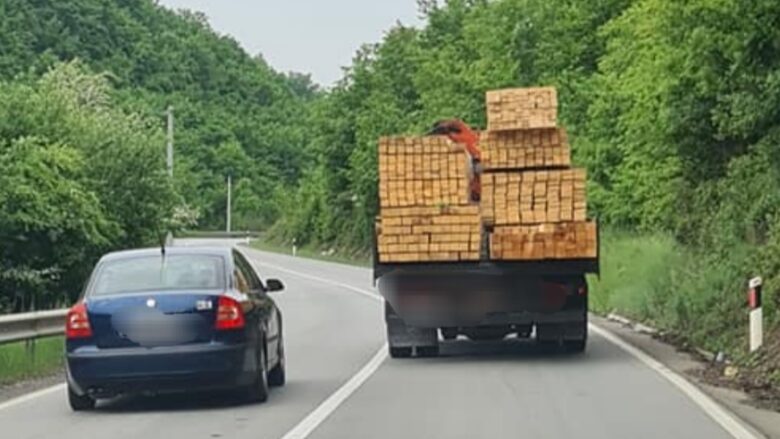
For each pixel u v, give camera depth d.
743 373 18.08
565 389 16.33
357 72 85.56
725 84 24.98
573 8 48.41
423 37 78.44
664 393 15.87
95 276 14.97
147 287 14.72
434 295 19.98
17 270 33.25
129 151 37.91
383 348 23.05
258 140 120.50
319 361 20.59
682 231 32.78
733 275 24.56
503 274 19.83
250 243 107.12
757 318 19.20
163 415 14.39
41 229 33.50
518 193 20.08
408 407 14.70
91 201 34.78
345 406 14.87
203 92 118.25
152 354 14.11
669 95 30.28
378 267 20.11
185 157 111.12
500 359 20.33
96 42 93.56
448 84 60.00
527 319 19.91
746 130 24.67
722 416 13.84
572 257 19.75
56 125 36.97
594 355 20.84
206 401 15.57
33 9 84.25
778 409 14.46
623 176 40.38
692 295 25.25
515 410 14.35
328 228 90.12
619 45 39.41
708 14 23.59
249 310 14.76
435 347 20.56
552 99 20.52
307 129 120.88
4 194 32.62
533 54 51.56
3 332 18.88
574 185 20.05
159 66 108.44
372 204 76.56
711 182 31.52
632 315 29.95
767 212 25.66
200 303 14.30
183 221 41.06
